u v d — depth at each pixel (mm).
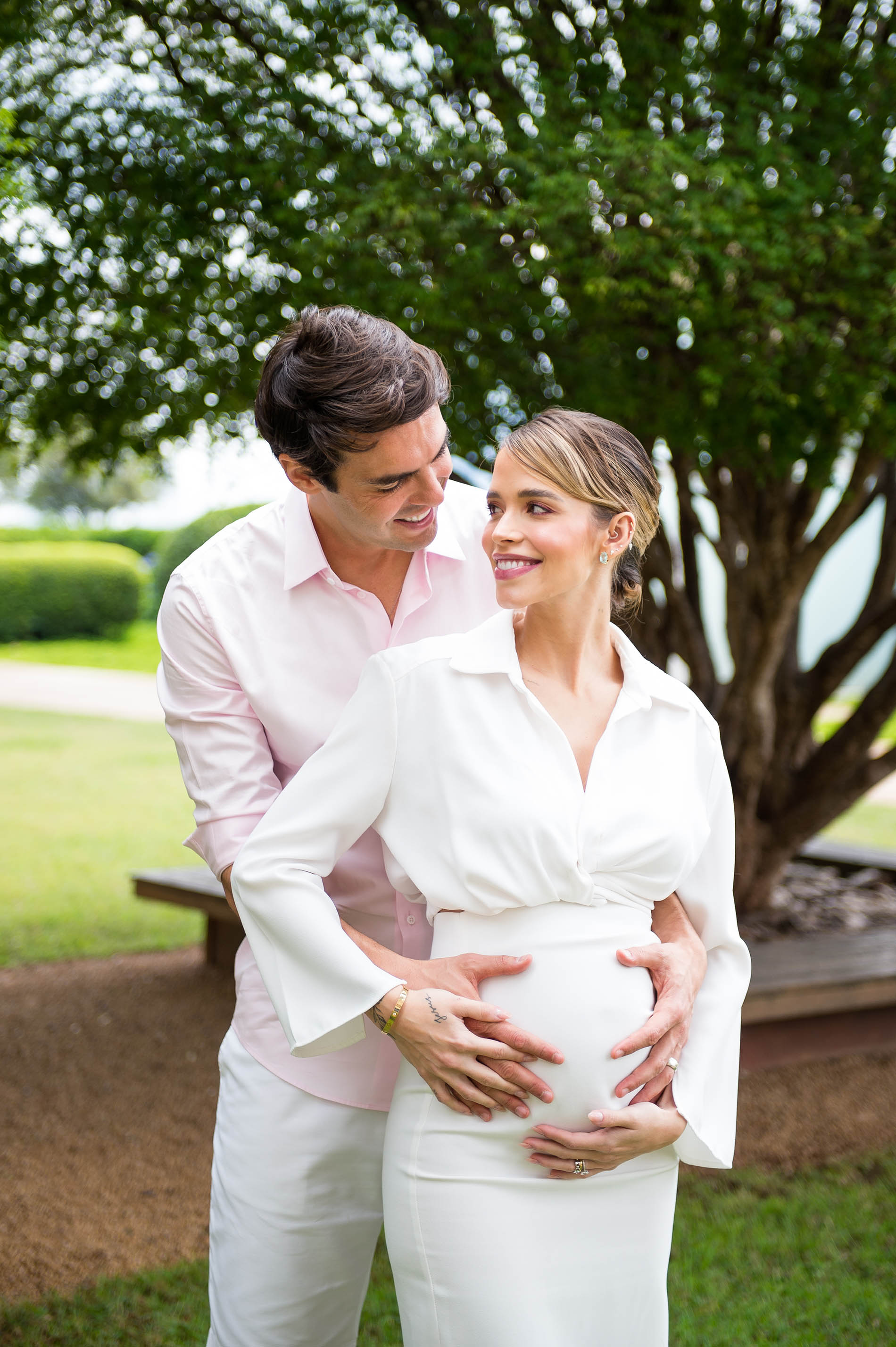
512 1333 1480
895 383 3705
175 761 11797
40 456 5176
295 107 3775
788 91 3924
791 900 5707
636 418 4117
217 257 3996
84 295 4355
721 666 14297
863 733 5129
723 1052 1684
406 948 1800
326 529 1820
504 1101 1513
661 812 1589
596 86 3896
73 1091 4219
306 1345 1812
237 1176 1792
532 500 1545
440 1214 1518
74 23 3998
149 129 3971
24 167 3934
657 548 5156
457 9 4004
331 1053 1776
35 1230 3236
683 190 3420
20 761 11531
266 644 1818
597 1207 1550
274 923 1585
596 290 3447
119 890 7125
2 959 5719
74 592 24797
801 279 3625
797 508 4773
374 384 1538
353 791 1601
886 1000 4441
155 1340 2713
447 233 3504
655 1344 1623
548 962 1544
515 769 1551
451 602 1918
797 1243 3201
